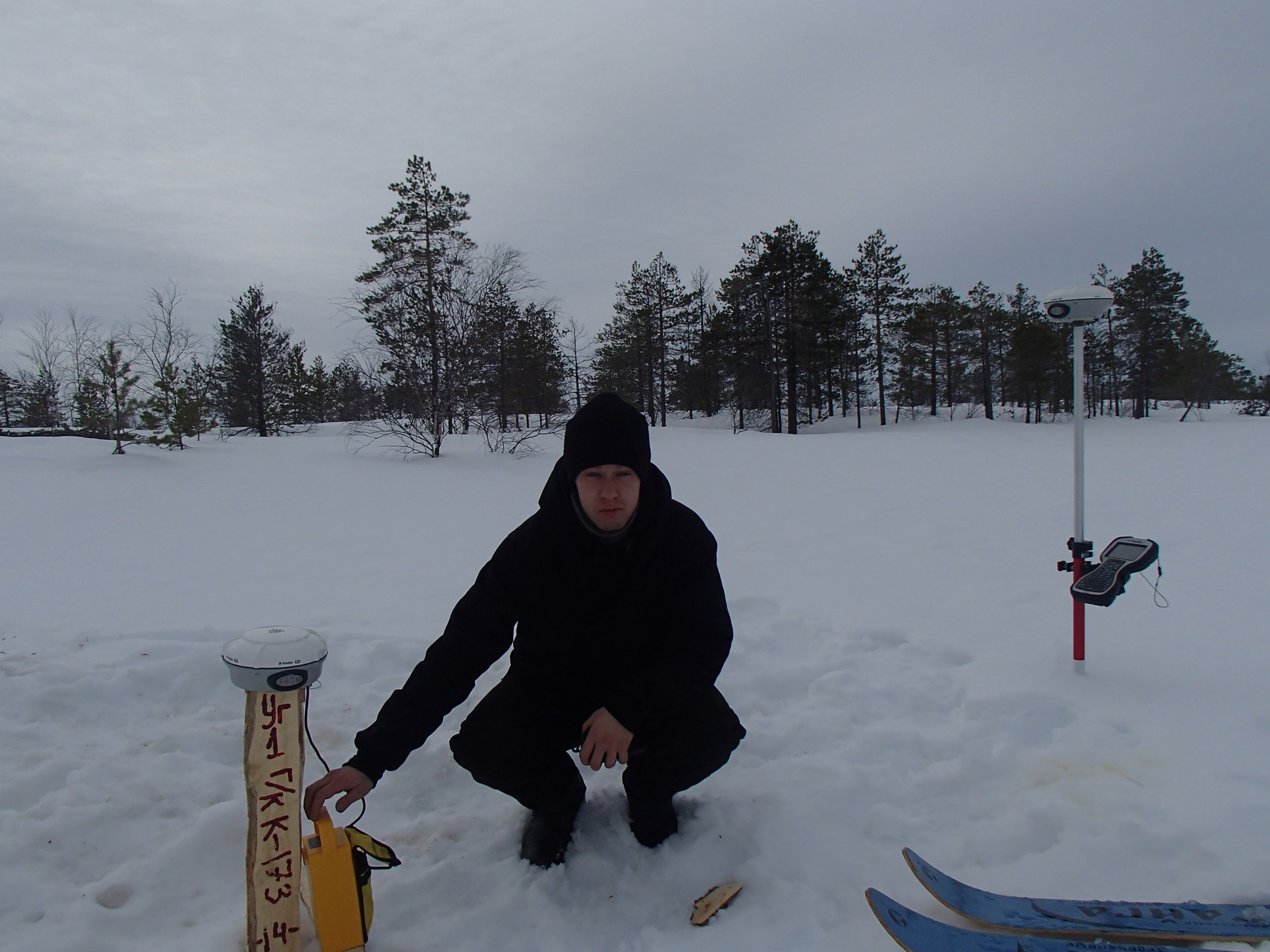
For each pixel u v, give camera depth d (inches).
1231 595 157.0
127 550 251.1
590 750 63.3
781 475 445.4
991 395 1883.6
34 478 415.8
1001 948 58.5
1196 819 75.5
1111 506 292.0
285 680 53.7
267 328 1375.5
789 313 1365.7
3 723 102.6
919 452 565.3
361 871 59.4
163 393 599.2
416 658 132.9
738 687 117.6
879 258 1608.0
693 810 82.2
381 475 470.9
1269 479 346.9
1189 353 1633.9
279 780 55.7
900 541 241.9
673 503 71.8
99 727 104.0
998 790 85.8
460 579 206.5
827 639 141.7
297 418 1417.3
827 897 67.3
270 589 195.9
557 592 70.1
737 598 168.4
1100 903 64.2
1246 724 95.3
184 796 86.1
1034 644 132.4
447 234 774.5
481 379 658.8
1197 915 61.4
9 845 73.9
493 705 72.6
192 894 70.0
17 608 174.9
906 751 95.7
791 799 82.5
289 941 57.5
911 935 59.4
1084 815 78.4
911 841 76.5
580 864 72.7
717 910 65.9
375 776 62.7
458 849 77.2
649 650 73.7
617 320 1706.4
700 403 1921.8
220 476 451.2
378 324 653.3
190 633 143.6
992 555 215.2
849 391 1838.1
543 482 446.3
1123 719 99.1
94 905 67.2
